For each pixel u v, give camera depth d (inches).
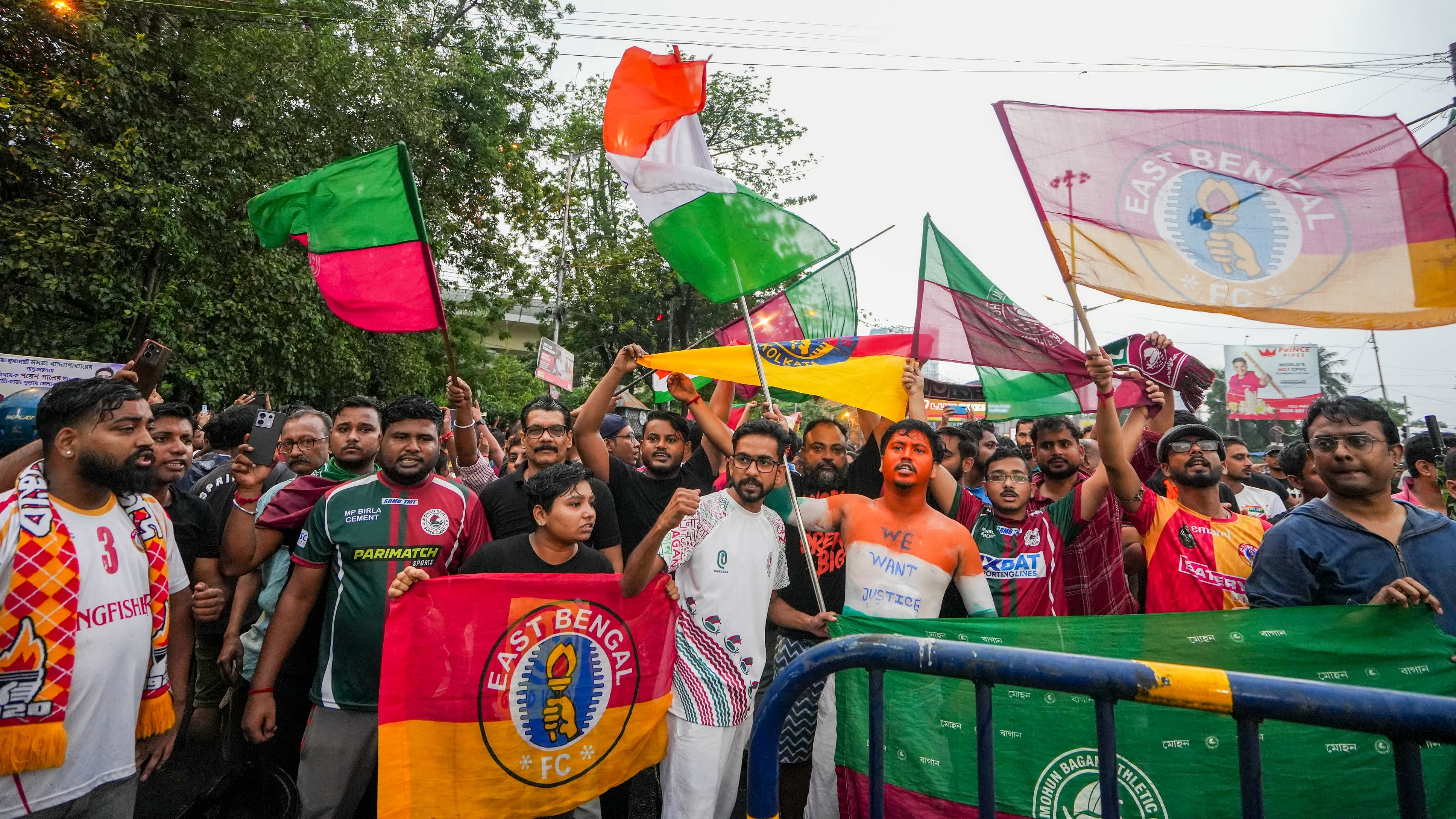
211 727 171.0
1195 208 122.5
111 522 94.7
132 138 384.2
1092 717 97.1
